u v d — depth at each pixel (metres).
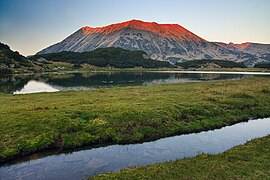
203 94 47.44
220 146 23.62
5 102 41.12
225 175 15.54
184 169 16.80
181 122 30.48
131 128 27.38
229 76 145.62
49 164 19.48
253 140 23.30
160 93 50.31
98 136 25.09
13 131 24.33
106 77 145.50
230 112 35.75
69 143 23.36
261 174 15.57
